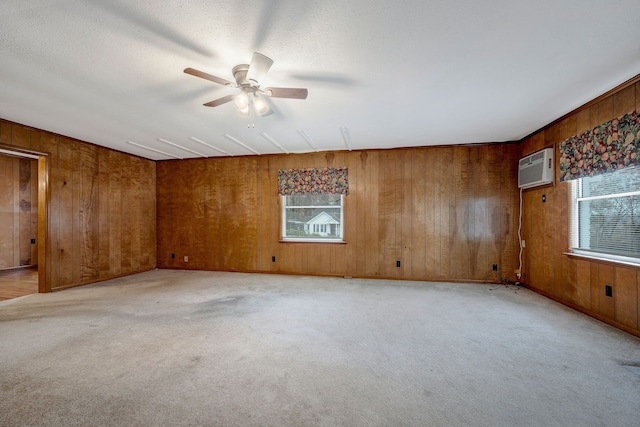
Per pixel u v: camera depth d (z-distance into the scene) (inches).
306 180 200.1
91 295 152.1
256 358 86.2
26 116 131.7
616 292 108.0
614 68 90.0
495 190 176.1
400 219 187.8
